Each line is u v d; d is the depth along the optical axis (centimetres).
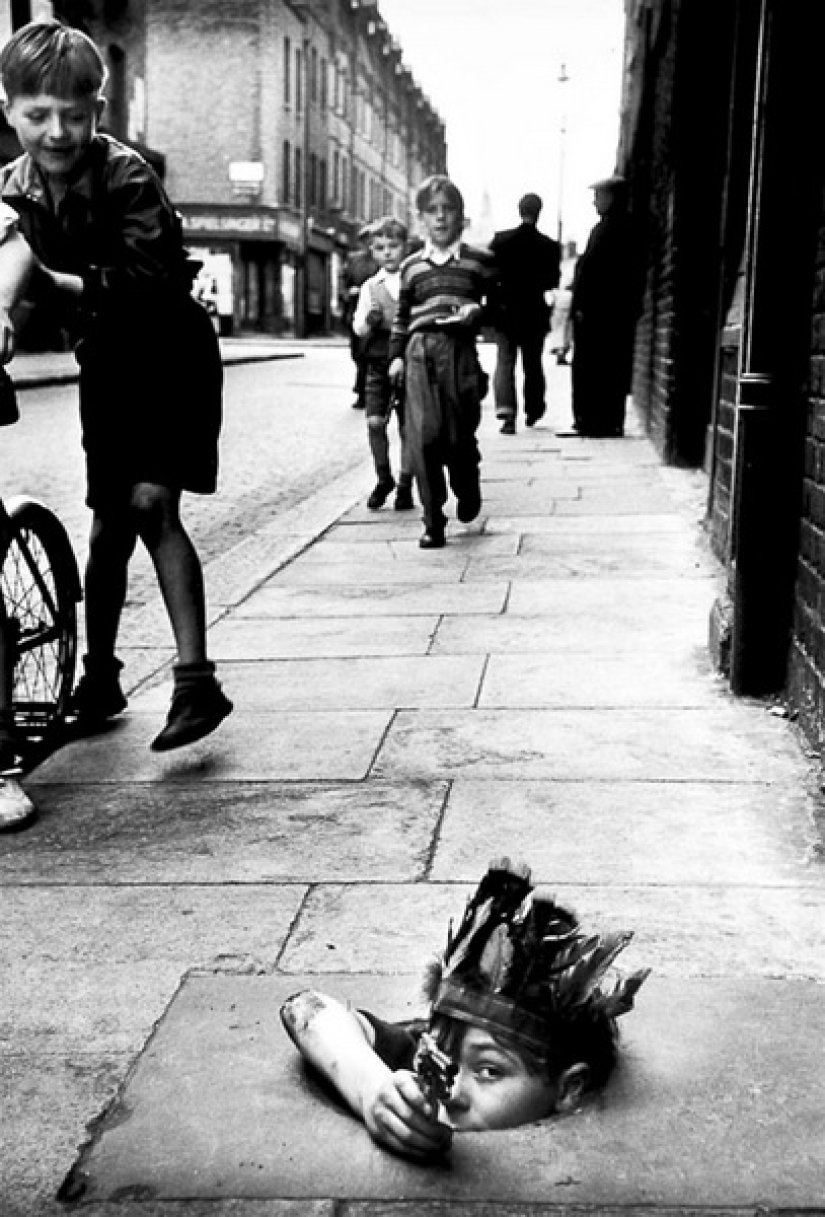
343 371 2733
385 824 356
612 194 1254
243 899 313
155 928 299
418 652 526
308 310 6072
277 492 1048
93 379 392
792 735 417
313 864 332
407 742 420
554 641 537
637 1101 221
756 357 437
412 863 331
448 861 331
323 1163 210
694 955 279
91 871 331
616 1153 208
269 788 385
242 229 5303
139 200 369
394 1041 236
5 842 350
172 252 377
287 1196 203
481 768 396
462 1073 211
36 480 1048
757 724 428
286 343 4800
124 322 384
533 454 1160
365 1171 207
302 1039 230
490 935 210
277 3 5259
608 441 1270
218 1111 225
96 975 279
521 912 211
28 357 2509
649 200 1488
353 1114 221
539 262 1320
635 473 1020
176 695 402
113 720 452
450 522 827
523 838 344
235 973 275
